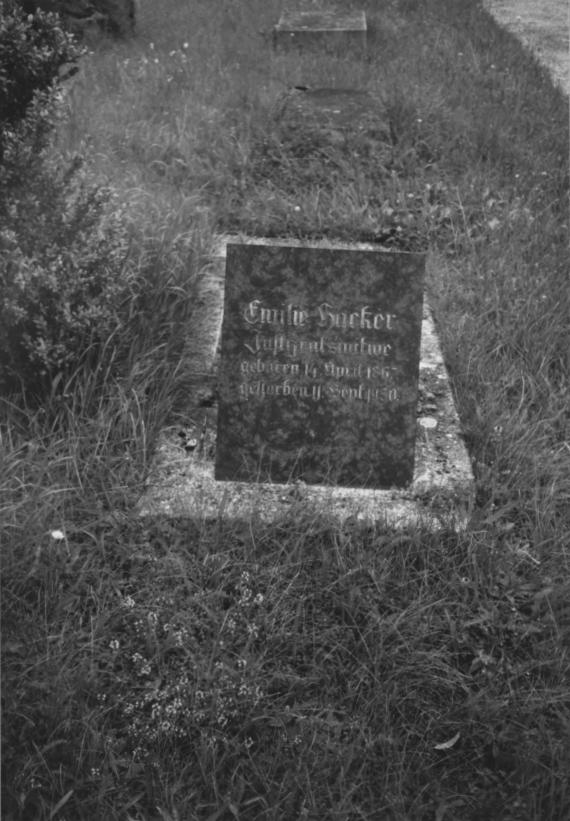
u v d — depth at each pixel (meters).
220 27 8.38
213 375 4.10
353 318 3.54
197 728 3.00
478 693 3.07
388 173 5.61
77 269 3.86
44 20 3.87
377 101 6.36
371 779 2.93
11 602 3.22
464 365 4.17
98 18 7.67
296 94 6.51
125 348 4.02
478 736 3.03
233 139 5.93
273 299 3.54
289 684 3.11
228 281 3.53
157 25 8.19
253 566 3.36
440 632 3.25
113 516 3.51
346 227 5.16
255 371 3.59
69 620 3.21
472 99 6.70
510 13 10.05
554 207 5.39
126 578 3.37
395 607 3.28
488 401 4.00
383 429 3.61
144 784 2.89
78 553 3.38
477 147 5.97
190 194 5.32
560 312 4.42
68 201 4.50
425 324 4.40
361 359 3.57
